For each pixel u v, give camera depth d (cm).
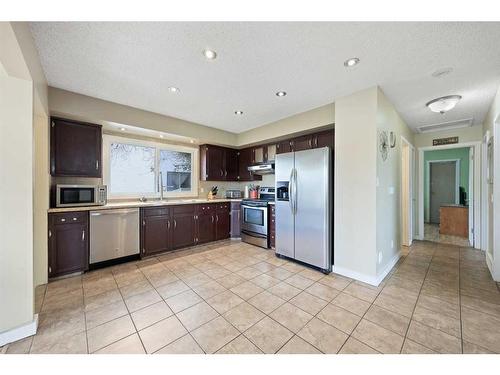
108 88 249
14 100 160
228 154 470
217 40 166
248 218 416
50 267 248
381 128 251
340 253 269
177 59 192
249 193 478
